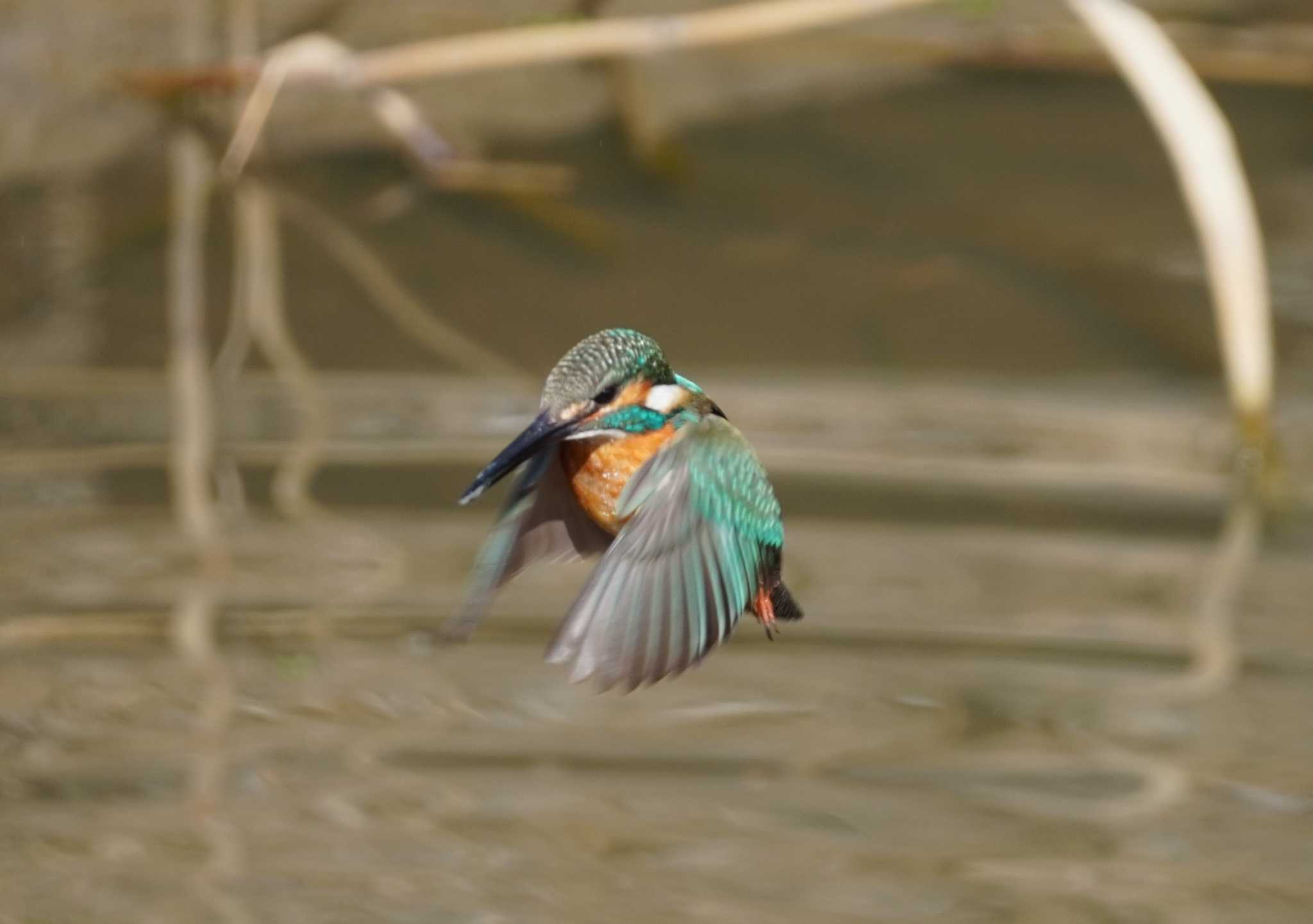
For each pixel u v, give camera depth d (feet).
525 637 35.12
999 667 33.63
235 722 31.91
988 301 45.06
